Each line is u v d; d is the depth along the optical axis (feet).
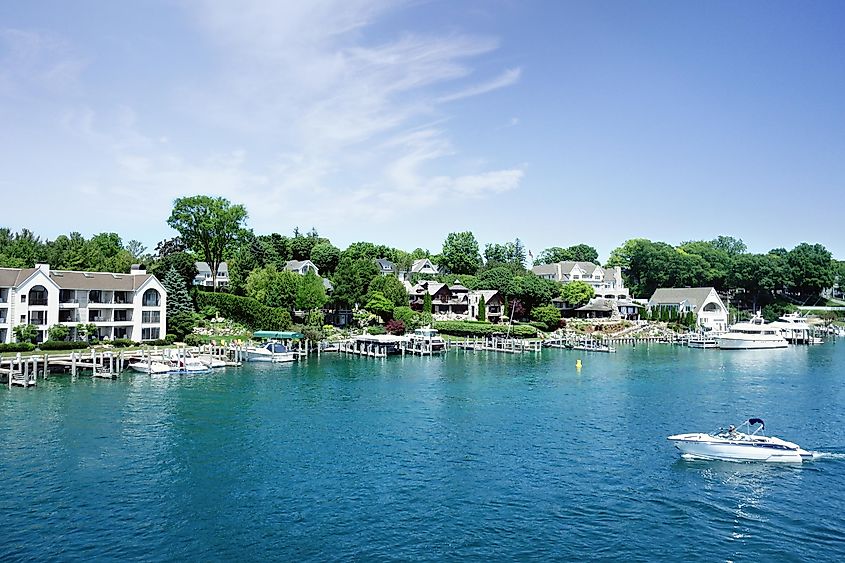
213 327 376.48
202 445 155.94
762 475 136.46
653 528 108.99
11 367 233.96
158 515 113.09
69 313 316.81
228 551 99.71
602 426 178.40
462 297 502.79
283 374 276.41
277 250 640.58
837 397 223.92
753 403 212.23
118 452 149.07
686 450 149.59
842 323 618.44
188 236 425.69
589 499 121.90
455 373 285.02
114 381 247.70
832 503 120.78
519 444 159.33
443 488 127.44
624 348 415.03
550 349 399.65
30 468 136.67
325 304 433.07
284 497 122.11
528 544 102.73
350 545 102.12
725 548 101.65
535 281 510.99
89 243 509.35
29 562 95.04
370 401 213.46
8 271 306.14
